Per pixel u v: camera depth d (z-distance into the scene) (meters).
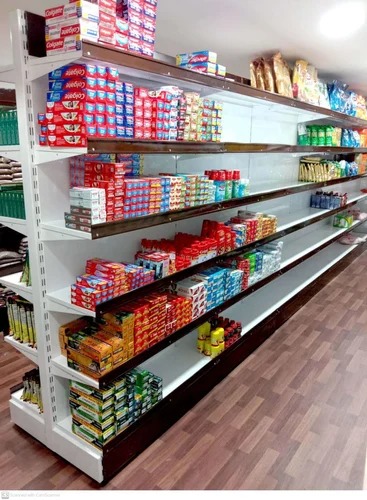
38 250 1.92
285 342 3.62
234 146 2.57
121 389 2.03
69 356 2.00
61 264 2.04
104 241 2.29
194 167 2.96
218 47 3.13
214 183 2.55
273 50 3.22
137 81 2.21
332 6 2.24
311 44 3.04
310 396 2.81
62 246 2.03
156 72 1.82
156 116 1.89
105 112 1.63
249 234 3.16
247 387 2.90
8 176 3.68
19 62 1.69
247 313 3.67
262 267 3.45
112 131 1.68
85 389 1.97
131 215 1.88
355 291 5.09
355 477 2.10
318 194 5.61
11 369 3.10
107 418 1.97
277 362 3.26
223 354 2.94
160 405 2.33
